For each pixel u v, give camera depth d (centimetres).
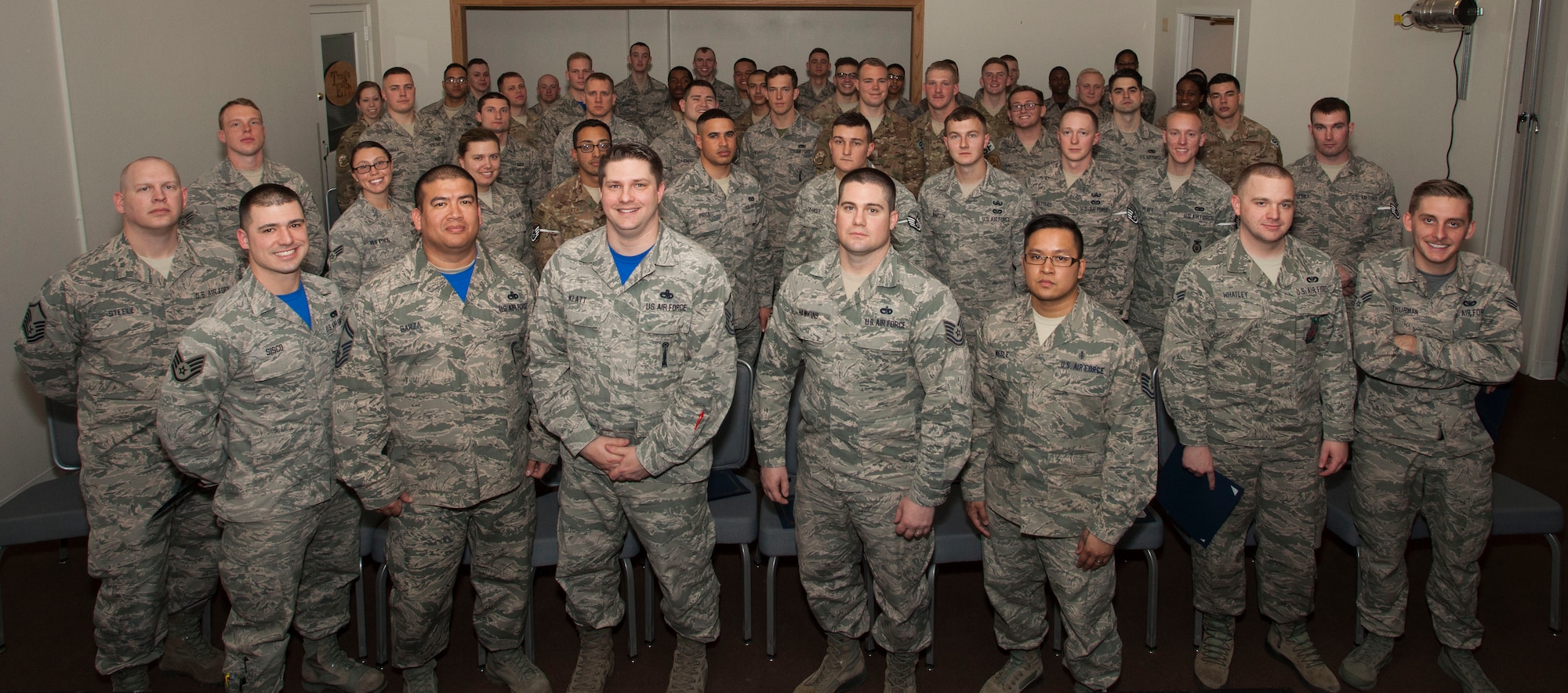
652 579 311
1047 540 255
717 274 251
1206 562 289
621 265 250
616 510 268
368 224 369
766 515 305
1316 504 281
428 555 261
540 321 254
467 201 249
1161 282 400
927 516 246
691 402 248
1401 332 282
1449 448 276
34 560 365
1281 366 270
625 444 252
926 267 398
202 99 555
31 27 405
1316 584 346
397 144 585
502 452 260
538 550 286
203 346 234
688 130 582
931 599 289
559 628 322
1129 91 521
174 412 233
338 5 756
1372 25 659
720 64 871
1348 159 425
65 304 265
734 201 404
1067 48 858
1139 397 241
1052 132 638
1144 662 301
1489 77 536
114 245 274
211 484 254
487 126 563
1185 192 389
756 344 437
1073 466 249
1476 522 280
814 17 862
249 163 407
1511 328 271
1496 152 529
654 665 302
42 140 411
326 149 739
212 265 286
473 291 256
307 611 280
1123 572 353
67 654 307
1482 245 544
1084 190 390
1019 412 251
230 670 255
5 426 393
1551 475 423
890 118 539
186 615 295
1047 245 238
